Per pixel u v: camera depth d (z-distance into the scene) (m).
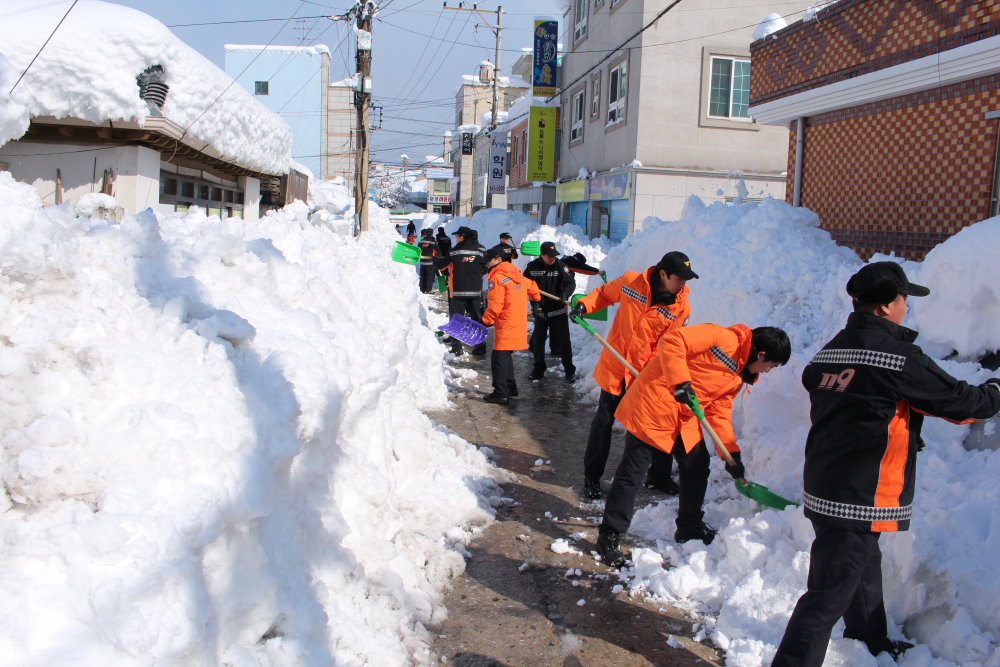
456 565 3.61
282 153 14.15
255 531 2.37
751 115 9.77
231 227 4.23
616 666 2.88
